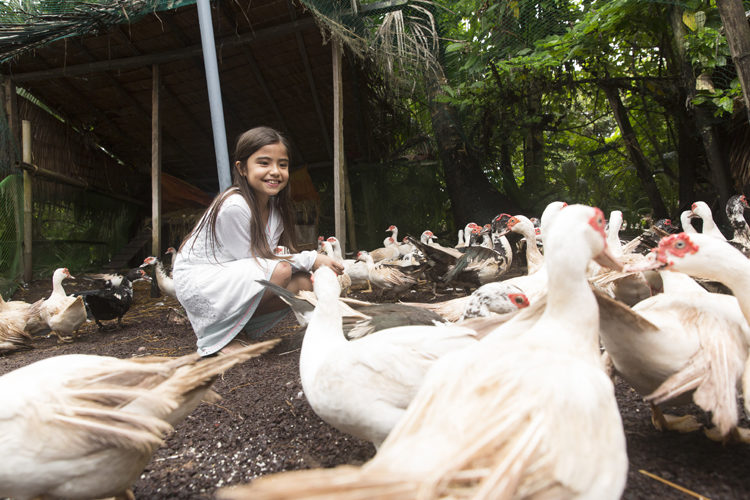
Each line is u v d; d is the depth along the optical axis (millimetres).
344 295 6754
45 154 9211
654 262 2021
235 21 6875
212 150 11227
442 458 1130
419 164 11422
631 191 10750
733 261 1932
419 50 8156
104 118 9750
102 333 5785
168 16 6824
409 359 1933
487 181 10078
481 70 8859
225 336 3811
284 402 2994
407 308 3328
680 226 7734
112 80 8523
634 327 1880
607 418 1316
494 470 1093
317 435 2541
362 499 991
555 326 1528
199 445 2521
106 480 1679
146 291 9023
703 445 2121
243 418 2811
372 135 10617
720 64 5883
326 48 7641
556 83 8586
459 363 1428
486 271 6312
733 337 1972
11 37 6629
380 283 6613
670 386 1852
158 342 4977
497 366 1368
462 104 8992
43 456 1552
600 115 11203
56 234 9469
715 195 7363
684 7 6059
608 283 3412
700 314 2053
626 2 6160
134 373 1811
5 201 7914
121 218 11516
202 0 4574
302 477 992
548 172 10875
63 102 9234
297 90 8891
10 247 7980
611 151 11219
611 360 2348
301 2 6160
